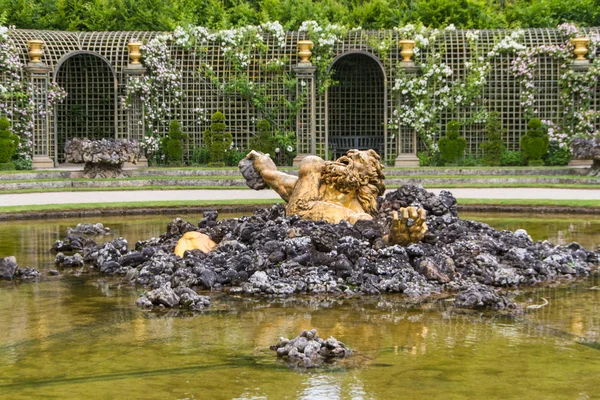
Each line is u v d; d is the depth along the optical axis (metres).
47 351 7.70
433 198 13.03
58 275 11.52
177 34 29.16
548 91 29.03
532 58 28.64
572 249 12.45
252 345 7.89
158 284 10.56
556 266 11.53
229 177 25.94
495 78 29.02
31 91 28.05
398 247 11.06
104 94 30.83
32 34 29.17
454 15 36.34
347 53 29.16
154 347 7.82
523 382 6.75
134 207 19.00
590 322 8.75
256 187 13.30
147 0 36.88
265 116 29.45
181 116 29.50
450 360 7.36
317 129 29.89
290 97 29.41
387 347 7.80
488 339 8.07
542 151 28.11
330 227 11.44
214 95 29.61
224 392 6.54
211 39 29.38
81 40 29.64
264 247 11.23
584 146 25.75
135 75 29.02
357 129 31.88
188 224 13.06
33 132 28.11
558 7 37.59
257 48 29.47
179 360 7.40
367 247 11.34
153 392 6.54
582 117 28.30
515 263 11.32
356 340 8.05
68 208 18.48
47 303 9.73
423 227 11.30
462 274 10.93
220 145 28.69
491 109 29.47
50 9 37.00
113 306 9.57
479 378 6.85
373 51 29.30
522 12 37.25
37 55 28.20
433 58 28.86
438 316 9.05
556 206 18.94
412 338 8.11
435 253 11.12
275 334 8.29
